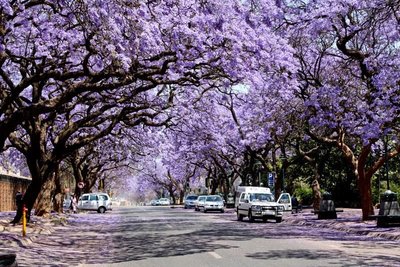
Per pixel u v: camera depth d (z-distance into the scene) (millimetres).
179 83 17766
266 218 33375
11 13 12617
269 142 40406
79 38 15695
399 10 20906
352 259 13742
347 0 21156
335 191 55406
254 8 17422
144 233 24672
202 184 111500
